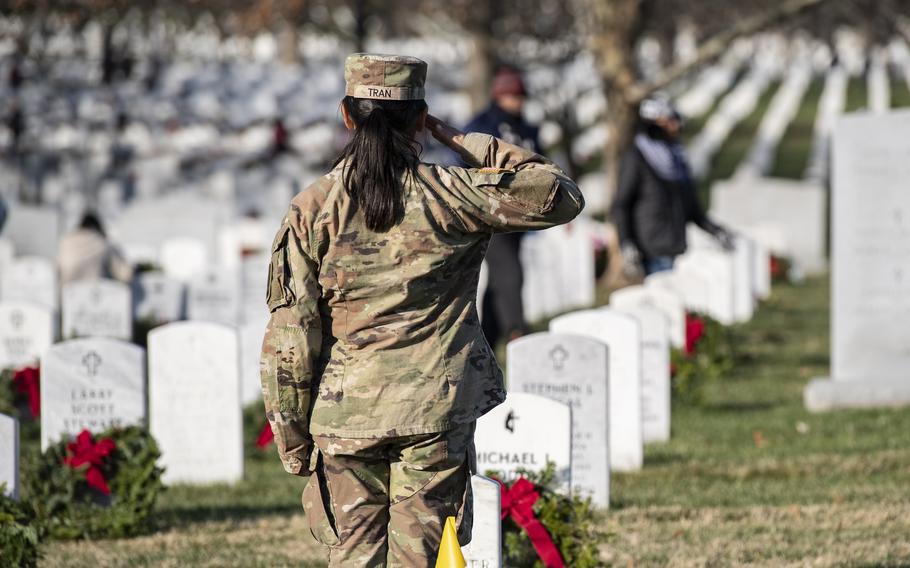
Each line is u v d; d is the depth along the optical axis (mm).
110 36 102000
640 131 26531
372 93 8922
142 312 32594
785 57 173250
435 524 8844
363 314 8797
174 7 82688
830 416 22891
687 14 109188
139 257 42250
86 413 17547
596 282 44875
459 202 8844
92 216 32281
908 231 23172
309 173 70812
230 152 82250
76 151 78375
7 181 66062
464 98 98875
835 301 23719
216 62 129250
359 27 80438
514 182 8852
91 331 28109
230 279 32500
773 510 16406
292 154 81125
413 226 8781
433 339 8836
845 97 124438
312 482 9164
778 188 52250
